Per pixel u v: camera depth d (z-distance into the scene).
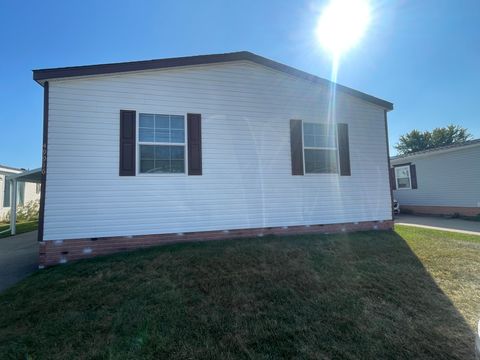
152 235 5.85
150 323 2.91
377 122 7.98
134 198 5.80
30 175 9.92
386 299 3.54
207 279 4.04
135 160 5.85
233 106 6.64
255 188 6.64
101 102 5.73
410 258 5.15
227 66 6.65
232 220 6.42
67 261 5.32
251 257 4.93
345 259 5.03
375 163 7.81
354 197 7.48
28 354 2.41
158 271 4.31
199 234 6.16
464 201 11.39
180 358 2.35
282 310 3.21
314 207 7.09
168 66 6.09
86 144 5.60
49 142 5.44
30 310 3.24
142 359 2.33
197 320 2.97
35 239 8.72
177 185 6.08
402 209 14.31
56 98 5.52
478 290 3.83
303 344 2.56
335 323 2.94
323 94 7.46
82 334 2.72
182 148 6.21
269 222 6.70
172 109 6.19
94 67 5.61
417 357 2.40
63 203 5.41
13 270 5.08
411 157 13.52
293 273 4.31
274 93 6.99
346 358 2.36
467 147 11.12
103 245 5.55
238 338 2.65
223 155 6.46
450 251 5.59
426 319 3.06
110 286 3.84
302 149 7.12
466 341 2.65
